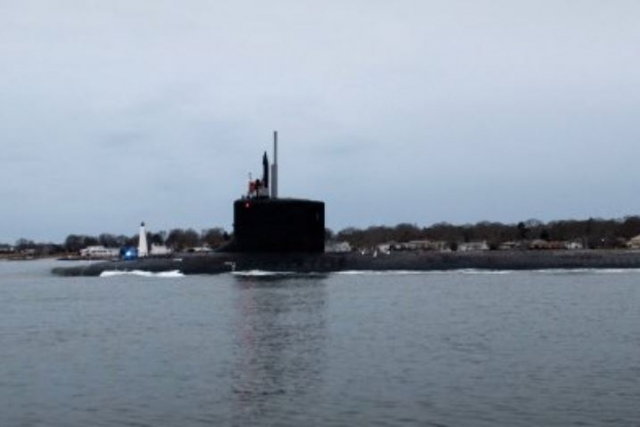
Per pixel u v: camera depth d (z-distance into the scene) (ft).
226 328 140.26
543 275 281.54
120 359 108.47
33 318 166.50
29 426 74.08
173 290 225.56
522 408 77.82
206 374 96.17
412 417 75.15
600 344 118.11
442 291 216.13
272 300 188.75
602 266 286.46
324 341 122.52
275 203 250.98
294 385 89.15
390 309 169.68
